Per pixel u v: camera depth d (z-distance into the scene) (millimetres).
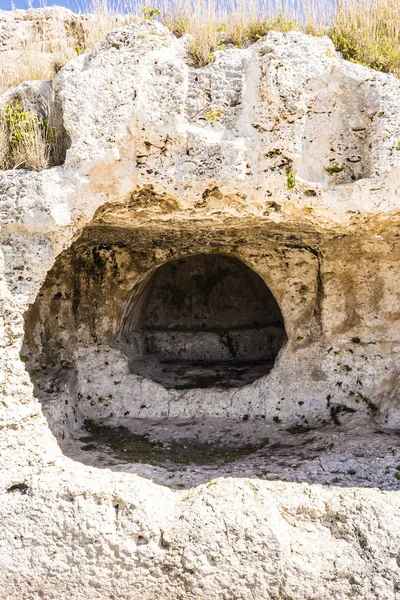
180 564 3336
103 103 3594
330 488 3590
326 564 3262
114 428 5219
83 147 3596
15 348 3703
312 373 5207
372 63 3873
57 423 4695
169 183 3643
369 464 4062
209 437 5000
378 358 5027
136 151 3643
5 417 3639
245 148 3549
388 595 3168
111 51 3635
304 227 4422
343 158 3596
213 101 3631
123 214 4082
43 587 3398
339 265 5117
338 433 4688
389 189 3492
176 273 7535
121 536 3406
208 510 3438
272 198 3635
